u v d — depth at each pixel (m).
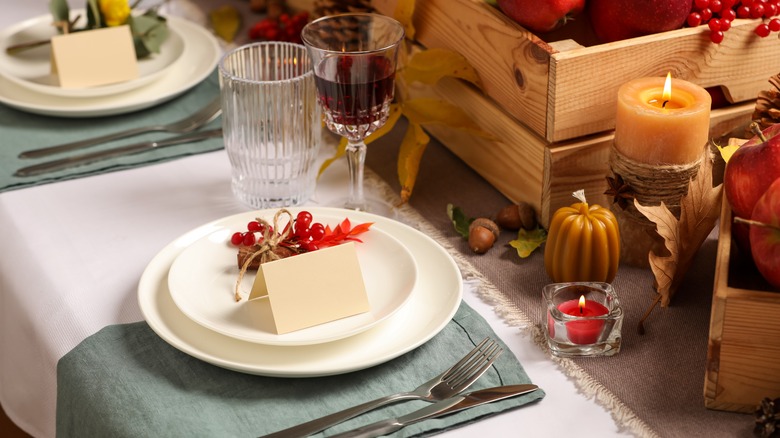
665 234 0.80
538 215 0.99
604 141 0.96
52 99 1.21
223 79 0.98
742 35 0.98
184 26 1.41
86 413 0.74
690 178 0.87
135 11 1.41
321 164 1.13
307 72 0.99
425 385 0.74
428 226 1.00
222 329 0.74
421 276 0.85
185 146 1.15
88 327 0.82
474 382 0.74
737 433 0.70
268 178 1.02
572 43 0.92
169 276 0.81
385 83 0.94
